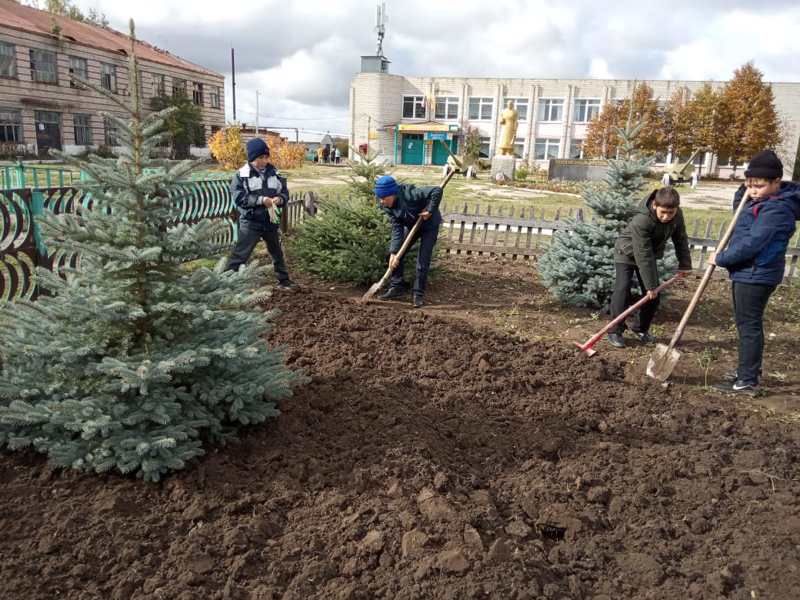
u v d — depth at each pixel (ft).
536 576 8.54
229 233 31.63
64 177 56.44
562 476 11.21
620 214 21.99
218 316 10.57
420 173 113.09
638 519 10.14
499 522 9.67
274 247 22.98
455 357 16.39
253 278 11.74
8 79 107.65
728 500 10.78
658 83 156.46
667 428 13.44
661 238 17.84
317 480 10.28
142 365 9.17
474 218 31.89
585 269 21.88
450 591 8.06
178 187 10.43
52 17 126.72
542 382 15.30
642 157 22.97
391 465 10.76
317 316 19.24
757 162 14.60
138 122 9.62
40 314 10.34
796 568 8.96
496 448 12.09
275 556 8.64
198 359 9.77
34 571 8.08
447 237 32.53
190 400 10.54
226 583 8.10
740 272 15.25
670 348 16.10
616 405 14.46
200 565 8.34
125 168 9.54
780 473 11.68
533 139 168.04
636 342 19.48
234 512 9.45
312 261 26.13
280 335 17.16
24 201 18.74
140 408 9.98
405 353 16.48
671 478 11.34
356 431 11.98
